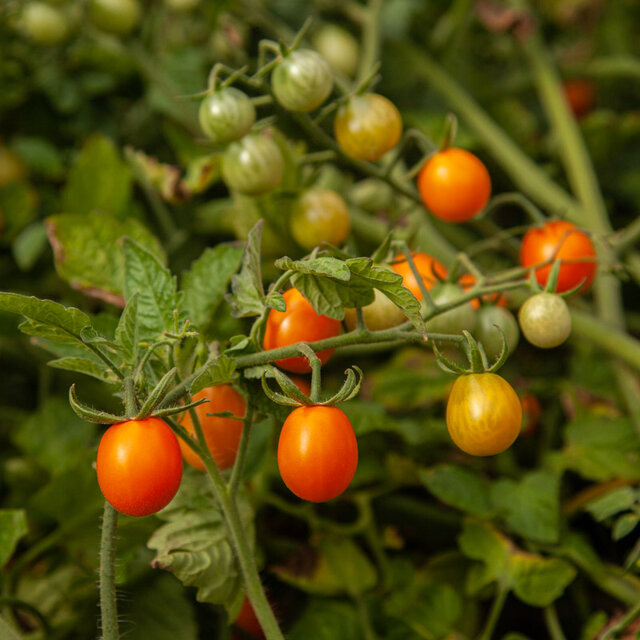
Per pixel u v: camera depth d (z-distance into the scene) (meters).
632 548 0.69
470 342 0.53
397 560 0.68
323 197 0.65
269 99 0.62
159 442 0.51
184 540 0.57
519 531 0.65
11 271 0.77
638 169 0.93
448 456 0.70
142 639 0.64
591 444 0.70
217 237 0.79
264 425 0.63
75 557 0.65
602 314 0.75
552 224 0.62
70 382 0.73
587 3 0.98
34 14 0.77
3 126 0.82
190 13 0.80
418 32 0.90
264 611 0.55
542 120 1.01
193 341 0.59
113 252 0.63
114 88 0.82
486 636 0.64
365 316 0.56
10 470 0.68
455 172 0.61
